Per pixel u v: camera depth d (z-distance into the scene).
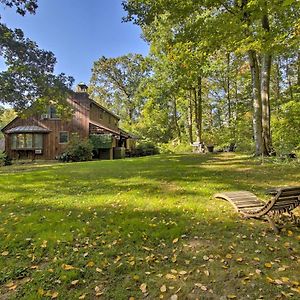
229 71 24.20
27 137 26.72
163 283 3.23
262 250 4.03
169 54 12.91
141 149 32.34
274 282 3.20
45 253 4.05
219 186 8.12
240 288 3.10
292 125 14.73
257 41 10.16
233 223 5.12
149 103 27.91
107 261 3.77
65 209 6.23
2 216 5.79
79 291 3.10
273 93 24.59
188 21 15.20
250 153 18.31
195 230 4.83
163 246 4.23
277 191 4.70
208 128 37.72
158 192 7.61
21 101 19.09
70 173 11.45
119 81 49.88
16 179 10.27
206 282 3.24
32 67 18.92
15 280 3.35
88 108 27.23
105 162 16.56
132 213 5.81
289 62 24.36
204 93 33.16
